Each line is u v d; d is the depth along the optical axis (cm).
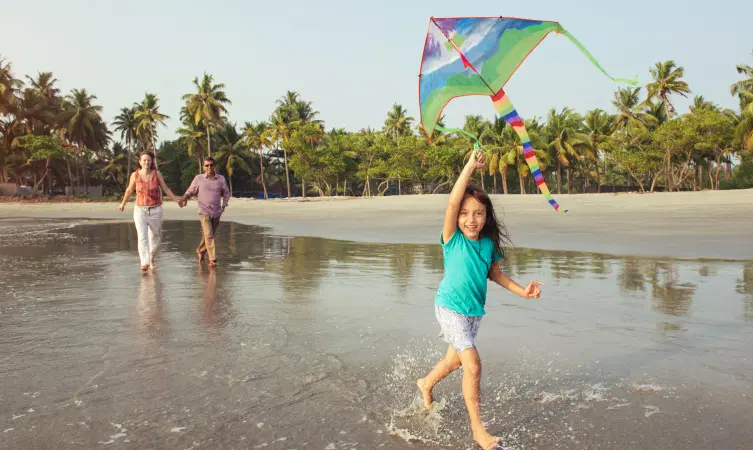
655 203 2450
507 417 301
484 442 265
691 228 1344
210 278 764
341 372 372
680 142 5541
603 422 292
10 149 6831
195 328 487
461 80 257
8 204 5184
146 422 292
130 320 516
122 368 379
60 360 396
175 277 774
